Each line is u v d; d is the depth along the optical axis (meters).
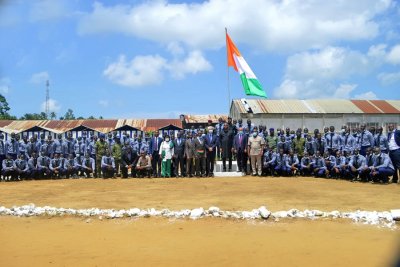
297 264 7.08
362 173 17.36
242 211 11.05
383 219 10.16
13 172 19.84
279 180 17.78
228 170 21.75
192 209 11.67
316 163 19.09
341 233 9.12
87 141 21.69
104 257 7.57
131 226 9.97
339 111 37.62
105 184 17.50
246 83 23.94
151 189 15.64
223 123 21.08
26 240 8.83
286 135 20.47
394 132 17.50
